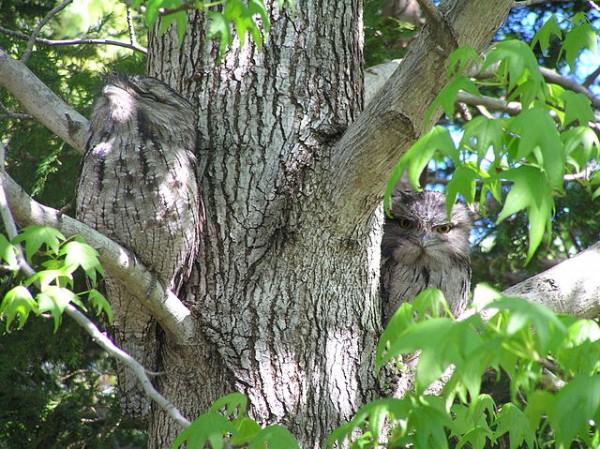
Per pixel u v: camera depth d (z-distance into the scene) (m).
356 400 6.29
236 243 6.30
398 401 4.02
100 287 7.32
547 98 4.80
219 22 4.29
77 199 6.72
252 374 6.12
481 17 5.28
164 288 5.95
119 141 6.52
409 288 8.66
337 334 6.30
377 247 6.59
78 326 10.12
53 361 10.74
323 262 6.27
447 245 8.61
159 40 6.91
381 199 6.12
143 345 6.58
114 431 10.46
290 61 6.55
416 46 5.50
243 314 6.20
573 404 3.38
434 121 5.66
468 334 3.35
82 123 7.16
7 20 11.05
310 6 6.66
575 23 5.13
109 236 6.59
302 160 6.30
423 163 3.82
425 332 3.43
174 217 6.37
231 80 6.55
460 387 4.43
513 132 3.80
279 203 6.29
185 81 6.71
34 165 10.07
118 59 10.67
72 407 10.40
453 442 9.09
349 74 6.69
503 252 11.16
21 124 10.27
